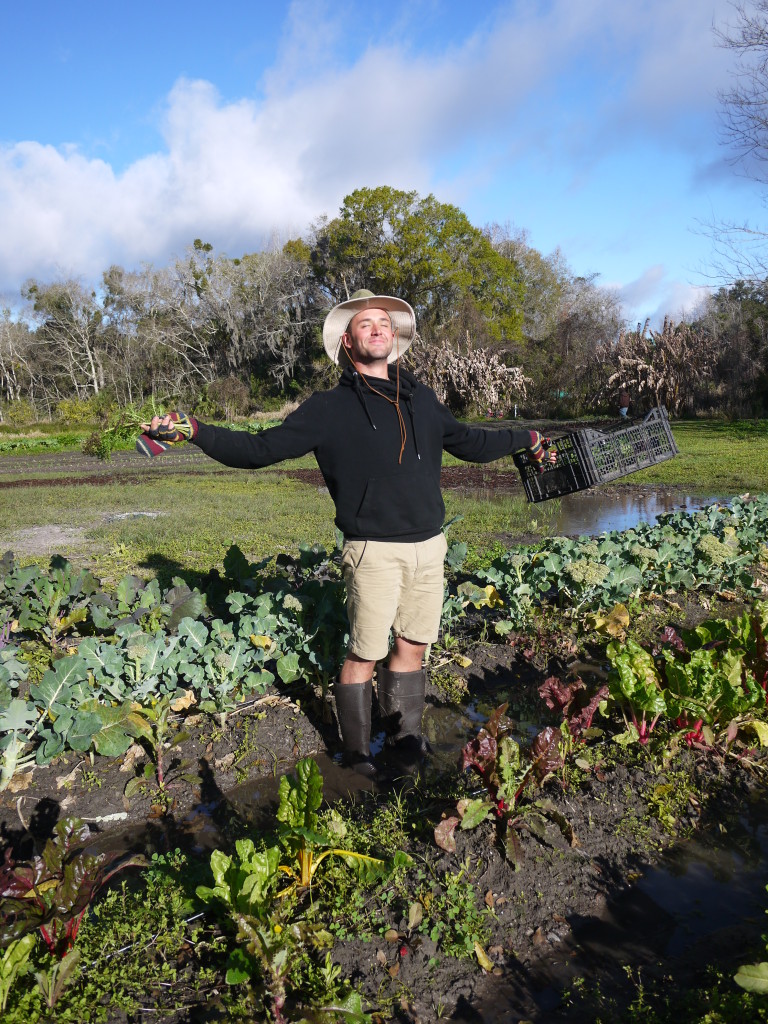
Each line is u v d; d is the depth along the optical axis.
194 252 60.78
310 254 56.94
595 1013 2.29
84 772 3.72
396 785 3.66
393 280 48.84
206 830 3.35
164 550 8.80
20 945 2.17
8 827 3.34
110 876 2.69
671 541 6.36
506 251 58.47
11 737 3.59
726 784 3.51
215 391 51.59
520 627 5.39
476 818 2.85
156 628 4.67
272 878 2.52
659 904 2.78
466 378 38.28
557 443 4.74
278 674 4.52
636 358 33.22
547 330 56.94
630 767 3.55
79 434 40.22
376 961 2.42
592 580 5.18
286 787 2.73
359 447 3.26
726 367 32.34
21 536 10.28
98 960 2.39
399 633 3.72
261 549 8.73
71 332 70.88
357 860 2.66
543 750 3.10
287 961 2.25
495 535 9.28
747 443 20.05
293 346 56.09
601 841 3.08
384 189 48.72
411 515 3.34
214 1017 2.22
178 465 23.80
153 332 62.28
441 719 4.44
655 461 4.97
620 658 3.67
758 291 34.78
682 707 3.59
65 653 5.07
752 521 7.50
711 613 5.96
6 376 70.81
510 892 2.74
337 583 4.70
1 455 32.59
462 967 2.45
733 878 2.93
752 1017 2.13
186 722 4.16
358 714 3.73
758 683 3.93
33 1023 2.13
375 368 3.36
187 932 2.56
